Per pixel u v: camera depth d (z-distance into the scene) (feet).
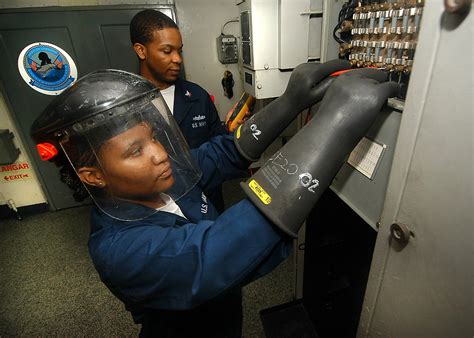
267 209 1.32
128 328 4.50
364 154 2.04
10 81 6.50
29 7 6.11
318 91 1.84
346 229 3.42
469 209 1.19
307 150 1.39
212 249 1.29
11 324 4.67
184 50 7.64
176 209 1.99
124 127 1.37
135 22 3.78
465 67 1.10
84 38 6.58
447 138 1.23
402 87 1.87
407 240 1.57
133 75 1.71
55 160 1.57
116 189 1.52
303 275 4.23
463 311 1.33
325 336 4.04
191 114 4.36
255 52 3.49
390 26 1.97
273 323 4.31
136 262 1.36
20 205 7.66
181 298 1.39
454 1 1.06
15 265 5.90
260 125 2.06
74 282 5.41
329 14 2.53
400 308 1.75
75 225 7.16
